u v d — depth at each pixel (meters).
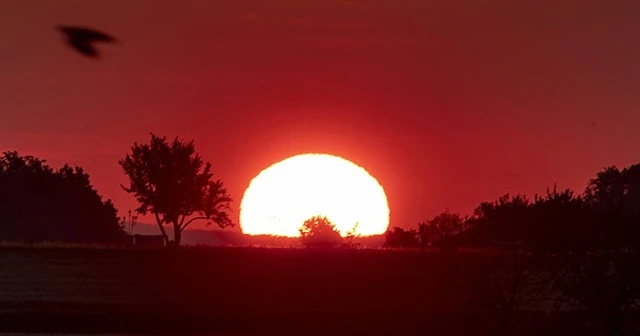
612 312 172.00
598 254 173.75
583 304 178.38
